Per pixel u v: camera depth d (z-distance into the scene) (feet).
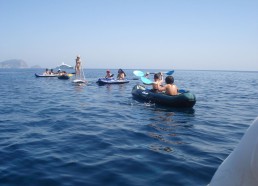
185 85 84.58
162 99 35.58
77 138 19.02
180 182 11.55
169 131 21.50
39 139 18.71
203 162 14.07
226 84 95.35
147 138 19.19
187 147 16.94
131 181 11.66
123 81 79.46
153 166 13.47
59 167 13.33
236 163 3.42
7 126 23.00
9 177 12.03
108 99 43.47
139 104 37.50
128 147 16.88
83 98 45.16
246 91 64.64
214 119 27.12
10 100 42.27
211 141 18.57
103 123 24.49
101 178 12.00
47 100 42.52
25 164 13.70
